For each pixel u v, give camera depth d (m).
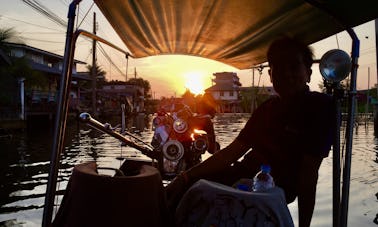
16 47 38.19
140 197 1.43
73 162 11.22
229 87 79.06
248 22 2.62
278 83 2.07
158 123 3.51
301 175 1.84
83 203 1.41
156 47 3.80
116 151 14.05
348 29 1.89
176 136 3.41
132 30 3.10
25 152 14.40
